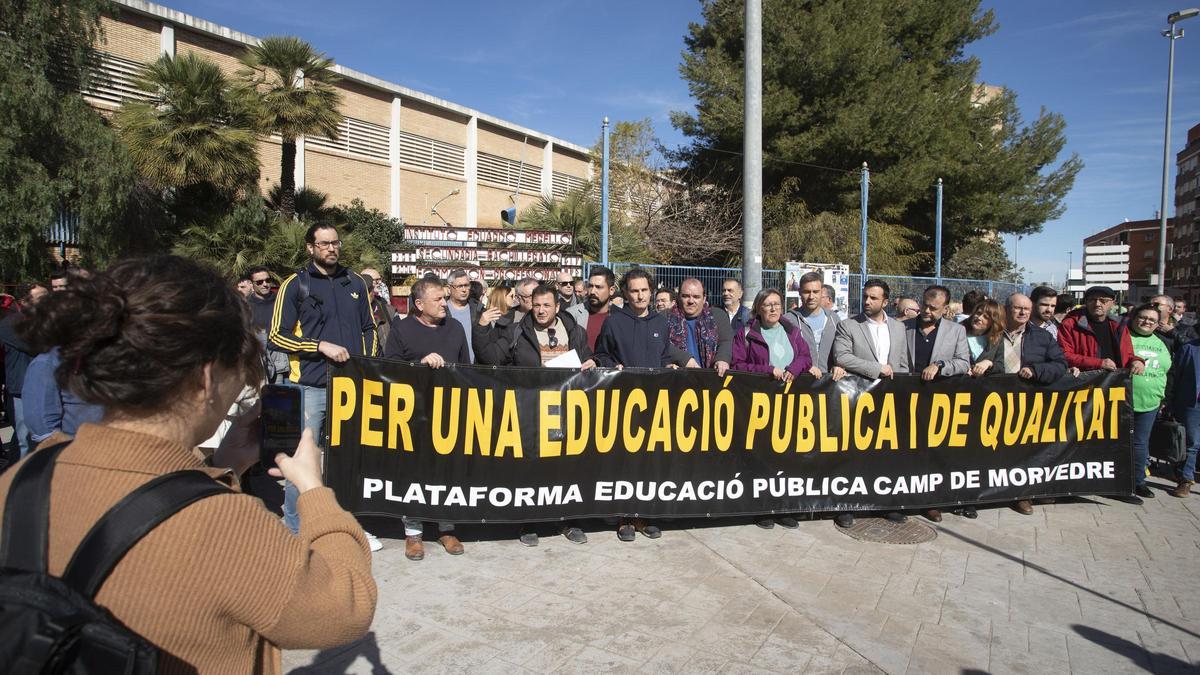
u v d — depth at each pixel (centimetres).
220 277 121
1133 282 8831
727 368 503
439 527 460
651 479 485
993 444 554
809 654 333
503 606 375
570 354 491
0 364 638
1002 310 579
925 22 2291
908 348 572
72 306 101
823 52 1958
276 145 2188
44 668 80
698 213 2302
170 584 97
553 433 468
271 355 600
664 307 683
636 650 333
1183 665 332
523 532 473
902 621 369
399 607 371
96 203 1309
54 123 1255
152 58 1864
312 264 449
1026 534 509
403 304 1552
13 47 1216
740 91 2055
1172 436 613
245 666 109
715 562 442
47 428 348
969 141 2302
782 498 510
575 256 1555
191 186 1564
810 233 2048
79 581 94
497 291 673
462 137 2953
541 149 3412
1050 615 380
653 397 485
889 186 2062
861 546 479
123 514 97
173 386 107
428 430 448
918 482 536
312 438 139
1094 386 577
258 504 111
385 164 2600
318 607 110
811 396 516
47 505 98
